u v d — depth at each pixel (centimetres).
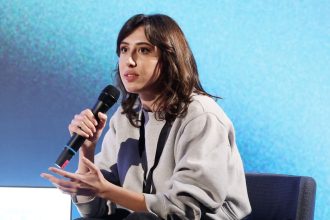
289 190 482
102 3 723
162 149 433
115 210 459
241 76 706
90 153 447
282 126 702
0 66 728
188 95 427
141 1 716
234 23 705
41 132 726
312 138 698
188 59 438
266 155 705
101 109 425
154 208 389
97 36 725
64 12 727
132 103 465
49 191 587
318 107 696
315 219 694
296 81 699
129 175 446
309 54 697
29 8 729
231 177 423
